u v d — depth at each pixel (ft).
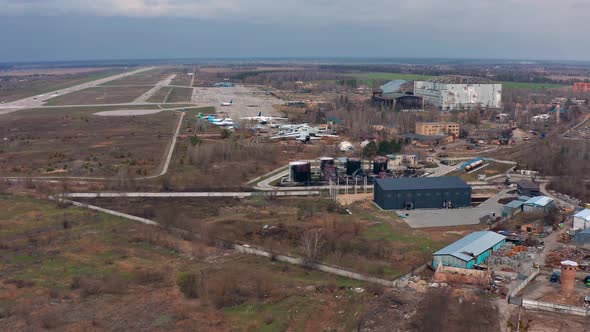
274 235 336.29
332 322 225.76
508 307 231.91
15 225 358.64
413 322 218.18
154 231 345.92
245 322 226.38
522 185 437.99
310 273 281.74
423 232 341.00
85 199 426.10
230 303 244.01
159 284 264.31
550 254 295.69
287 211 387.14
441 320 217.77
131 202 418.10
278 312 234.38
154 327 220.84
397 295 246.68
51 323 222.28
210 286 258.37
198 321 226.38
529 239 319.47
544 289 251.39
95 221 369.50
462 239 307.99
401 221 366.22
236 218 369.91
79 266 287.28
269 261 298.15
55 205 407.44
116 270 281.54
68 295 250.78
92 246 319.06
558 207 383.86
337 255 297.94
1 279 268.62
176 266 288.30
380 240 323.98
